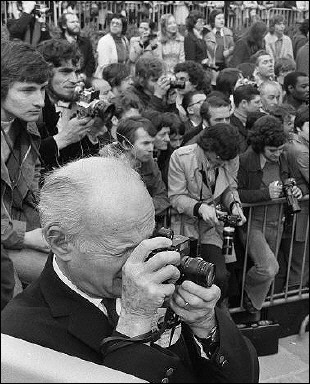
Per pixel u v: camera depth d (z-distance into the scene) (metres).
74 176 1.12
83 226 1.08
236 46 5.82
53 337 1.09
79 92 2.73
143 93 3.77
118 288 1.14
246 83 4.12
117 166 1.14
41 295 1.16
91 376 0.73
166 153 3.13
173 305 1.14
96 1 6.07
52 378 0.72
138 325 1.08
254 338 2.82
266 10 7.05
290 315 3.15
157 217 2.78
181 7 6.67
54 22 5.72
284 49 6.01
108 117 2.74
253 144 3.03
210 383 1.22
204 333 1.21
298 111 3.44
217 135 2.75
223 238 2.74
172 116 3.12
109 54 4.96
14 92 1.93
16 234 1.85
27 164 2.04
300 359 2.78
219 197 2.88
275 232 3.10
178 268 1.13
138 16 6.49
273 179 3.07
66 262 1.12
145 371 1.06
